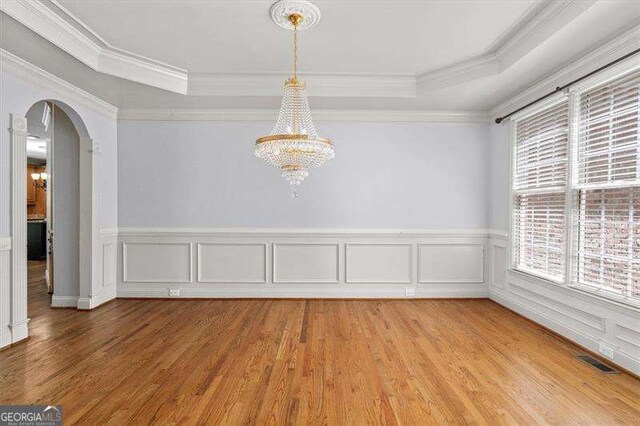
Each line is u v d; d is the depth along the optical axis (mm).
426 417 2201
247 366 2869
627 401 2381
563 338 3482
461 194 5035
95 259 4492
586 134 3229
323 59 3814
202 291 4992
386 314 4281
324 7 2852
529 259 4148
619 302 2867
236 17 3002
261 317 4148
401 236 5008
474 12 2914
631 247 2803
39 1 2725
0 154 3133
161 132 4957
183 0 2762
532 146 4059
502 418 2191
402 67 4008
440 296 5023
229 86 4301
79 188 4492
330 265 5016
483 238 5035
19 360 2961
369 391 2496
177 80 4203
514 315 4250
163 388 2525
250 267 5000
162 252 4984
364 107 4812
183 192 4980
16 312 3295
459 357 3059
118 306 4590
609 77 2926
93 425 2105
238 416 2201
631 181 2803
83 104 4219
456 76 3979
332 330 3719
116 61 3691
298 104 3232
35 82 3492
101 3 2797
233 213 4992
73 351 3152
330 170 4996
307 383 2604
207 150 4977
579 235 3346
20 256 3330
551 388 2547
